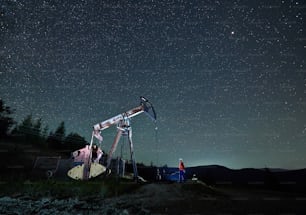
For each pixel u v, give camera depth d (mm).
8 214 7016
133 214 7859
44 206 8242
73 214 7352
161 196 11695
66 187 13469
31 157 31016
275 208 9047
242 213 8227
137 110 20922
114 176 18859
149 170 26891
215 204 9789
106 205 8961
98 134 20891
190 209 8852
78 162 20516
